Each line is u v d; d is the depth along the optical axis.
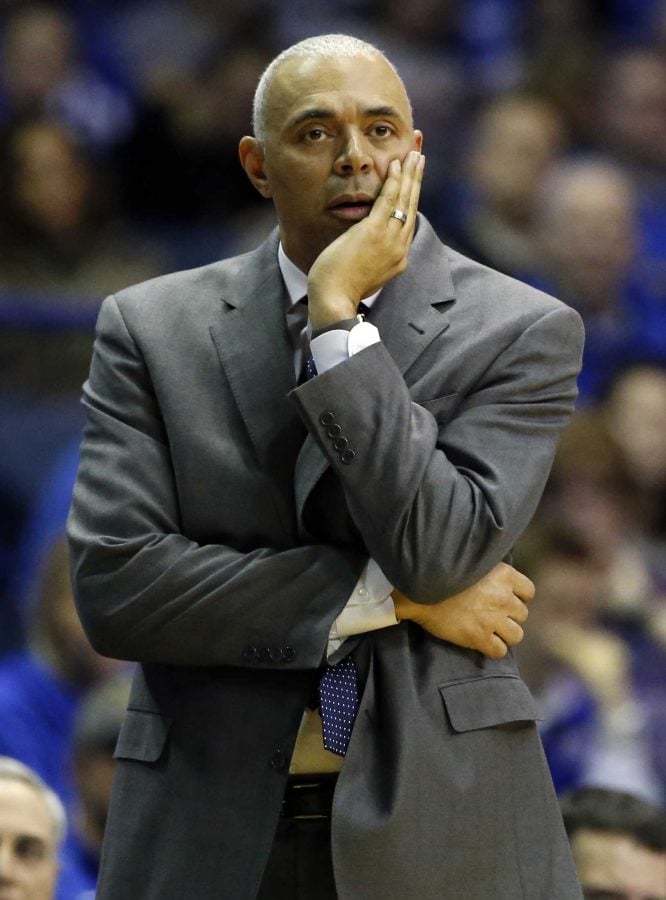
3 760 12.80
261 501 8.77
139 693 8.98
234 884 8.42
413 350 8.80
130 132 27.48
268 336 8.99
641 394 21.22
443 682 8.60
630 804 12.81
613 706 17.38
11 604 21.45
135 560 8.62
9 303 22.75
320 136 8.73
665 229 27.22
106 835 8.83
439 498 8.29
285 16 30.06
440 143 27.84
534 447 8.73
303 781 8.70
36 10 28.17
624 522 20.59
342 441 8.29
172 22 29.19
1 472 22.27
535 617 17.75
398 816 8.28
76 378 22.77
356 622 8.55
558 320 8.97
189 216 27.42
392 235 8.62
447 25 30.56
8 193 23.80
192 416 8.91
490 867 8.48
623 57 29.48
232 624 8.52
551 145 26.27
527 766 8.73
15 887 12.18
